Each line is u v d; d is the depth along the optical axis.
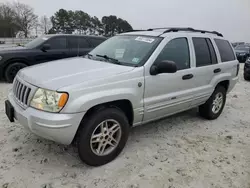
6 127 4.04
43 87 2.71
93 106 2.85
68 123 2.63
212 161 3.32
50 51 7.84
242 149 3.71
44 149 3.41
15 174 2.85
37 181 2.75
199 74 4.15
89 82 2.80
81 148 2.87
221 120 4.95
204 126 4.55
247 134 4.31
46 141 3.62
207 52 4.42
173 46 3.77
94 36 8.75
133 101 3.21
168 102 3.70
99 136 3.01
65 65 3.38
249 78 10.16
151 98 3.45
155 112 3.59
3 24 55.09
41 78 2.87
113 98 2.96
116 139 3.22
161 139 3.90
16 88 3.17
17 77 3.30
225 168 3.17
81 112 2.70
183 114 5.13
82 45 8.36
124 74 3.10
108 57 3.76
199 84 4.23
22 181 2.74
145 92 3.34
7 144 3.49
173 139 3.93
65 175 2.88
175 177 2.94
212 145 3.79
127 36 4.12
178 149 3.61
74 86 2.69
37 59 7.68
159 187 2.75
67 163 3.12
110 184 2.76
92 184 2.75
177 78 3.75
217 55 4.62
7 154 3.24
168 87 3.64
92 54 4.11
